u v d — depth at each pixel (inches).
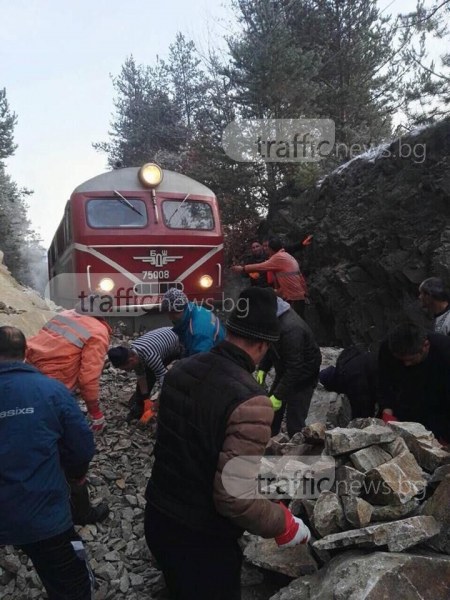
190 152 611.5
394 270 326.0
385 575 85.1
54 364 145.6
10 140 816.3
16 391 95.7
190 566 78.5
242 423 72.7
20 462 92.6
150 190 314.5
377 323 345.7
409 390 126.1
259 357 82.2
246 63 491.5
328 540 95.2
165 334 177.6
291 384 153.9
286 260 290.5
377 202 362.3
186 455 76.5
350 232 378.6
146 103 1054.4
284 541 80.5
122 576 119.9
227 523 78.0
